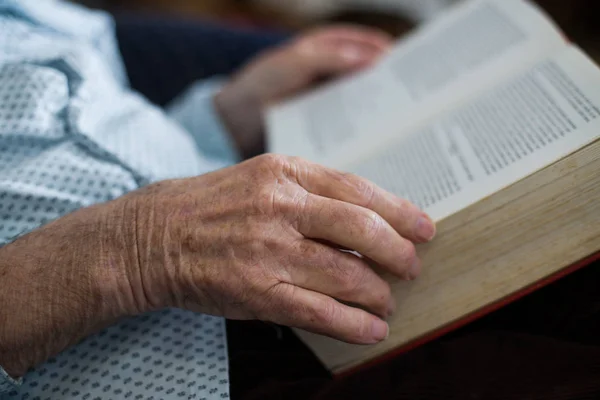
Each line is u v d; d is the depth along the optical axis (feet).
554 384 1.45
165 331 1.53
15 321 1.35
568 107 1.45
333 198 1.42
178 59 3.26
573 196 1.30
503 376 1.49
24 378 1.48
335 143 2.15
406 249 1.37
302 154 2.21
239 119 2.94
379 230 1.34
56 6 2.53
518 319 1.61
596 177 1.29
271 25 5.69
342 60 2.79
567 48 1.69
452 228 1.39
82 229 1.44
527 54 1.88
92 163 1.74
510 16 2.11
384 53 2.74
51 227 1.47
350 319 1.37
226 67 3.31
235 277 1.35
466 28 2.29
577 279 1.54
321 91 2.67
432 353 1.59
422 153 1.71
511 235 1.36
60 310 1.37
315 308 1.35
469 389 1.50
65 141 1.76
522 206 1.33
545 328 1.57
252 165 1.48
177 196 1.47
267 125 2.58
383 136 2.01
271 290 1.35
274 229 1.37
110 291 1.37
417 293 1.47
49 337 1.39
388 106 2.17
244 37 3.29
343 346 1.52
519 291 1.41
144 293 1.41
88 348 1.50
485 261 1.41
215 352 1.50
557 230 1.34
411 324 1.49
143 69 3.24
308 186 1.45
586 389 1.42
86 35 2.62
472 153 1.54
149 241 1.40
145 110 2.17
